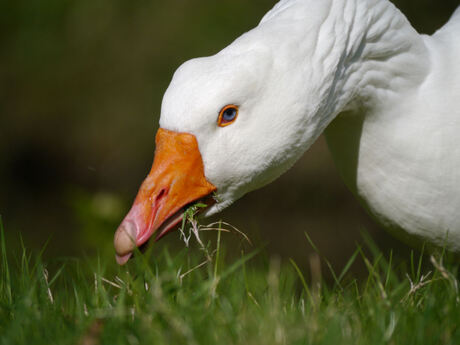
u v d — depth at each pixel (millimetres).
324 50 4660
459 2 13469
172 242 8352
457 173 5027
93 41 15438
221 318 4230
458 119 5016
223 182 4695
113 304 4555
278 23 4695
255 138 4602
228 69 4500
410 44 5039
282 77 4566
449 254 5398
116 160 14648
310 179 13414
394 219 5320
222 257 5426
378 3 4934
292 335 4016
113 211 8797
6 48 15664
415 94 5059
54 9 15570
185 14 15148
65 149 14984
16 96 15367
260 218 13227
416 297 4715
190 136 4551
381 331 4051
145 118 14789
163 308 3992
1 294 4934
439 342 4016
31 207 13797
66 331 4184
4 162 15000
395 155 5094
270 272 5070
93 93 15219
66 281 5555
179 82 4566
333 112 4895
